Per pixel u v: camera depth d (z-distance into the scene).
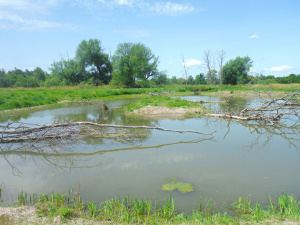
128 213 4.05
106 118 14.19
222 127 11.38
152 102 17.70
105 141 8.98
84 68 56.97
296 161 6.79
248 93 33.25
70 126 9.55
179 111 15.38
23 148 8.22
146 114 15.05
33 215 3.94
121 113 16.34
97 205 4.46
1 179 5.74
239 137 9.48
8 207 4.22
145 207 4.20
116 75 52.84
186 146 8.32
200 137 9.51
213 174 5.90
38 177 5.86
